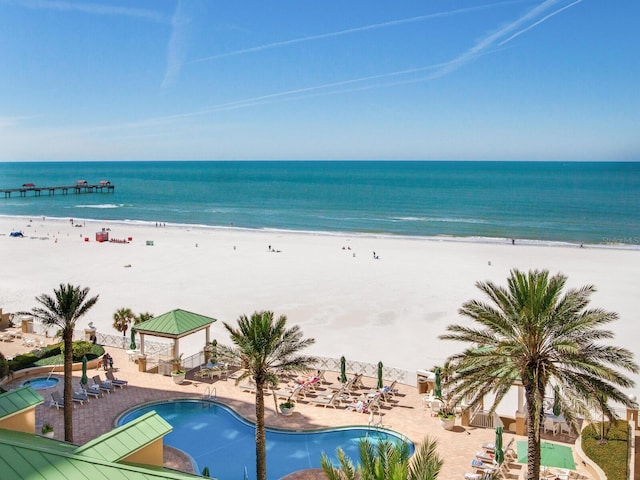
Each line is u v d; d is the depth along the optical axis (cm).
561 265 6919
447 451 2395
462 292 5547
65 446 1473
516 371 1891
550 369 1823
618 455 2228
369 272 6506
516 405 3092
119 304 5159
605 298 5312
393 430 2600
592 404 1789
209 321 3525
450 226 11050
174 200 17000
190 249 8150
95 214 13350
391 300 5262
